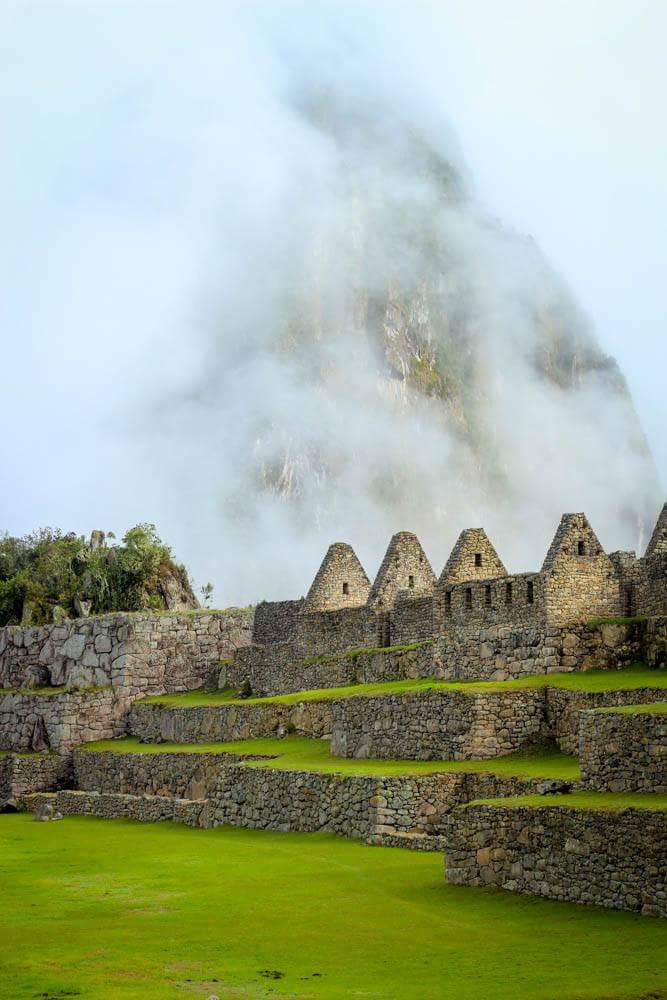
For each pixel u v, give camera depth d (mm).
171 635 108062
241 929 42312
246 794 67188
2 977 37906
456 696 63125
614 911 41094
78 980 37344
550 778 53156
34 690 108062
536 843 43938
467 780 57406
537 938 39281
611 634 66688
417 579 85000
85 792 85500
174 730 95438
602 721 48438
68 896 48781
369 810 57438
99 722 104375
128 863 56062
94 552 130375
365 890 46719
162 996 35688
